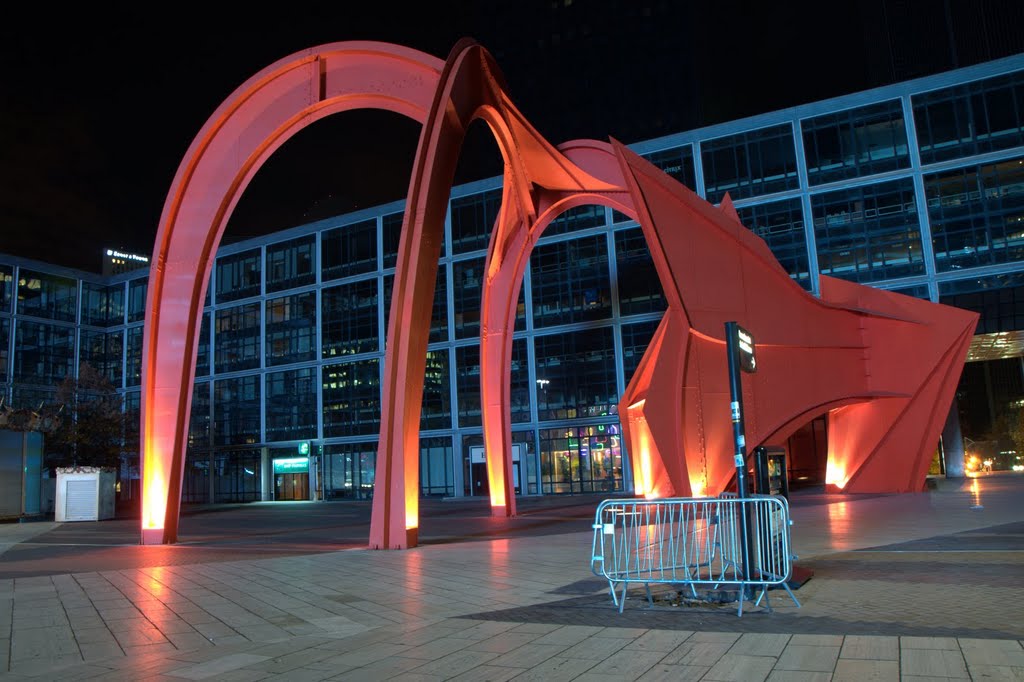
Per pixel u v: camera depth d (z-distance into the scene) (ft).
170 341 62.49
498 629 23.17
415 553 46.44
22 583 36.81
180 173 62.85
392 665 19.39
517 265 86.33
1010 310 119.96
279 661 20.38
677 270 75.92
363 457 173.99
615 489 147.23
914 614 22.90
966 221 124.26
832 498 84.74
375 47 59.11
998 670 16.47
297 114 61.31
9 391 186.19
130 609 29.30
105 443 151.33
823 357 86.48
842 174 133.39
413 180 52.90
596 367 151.33
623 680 17.04
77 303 205.87
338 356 178.81
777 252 136.05
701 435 75.41
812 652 18.61
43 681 19.19
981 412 197.47
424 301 52.65
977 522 52.29
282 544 59.31
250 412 190.60
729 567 32.58
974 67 126.11
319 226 184.96
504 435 86.33
